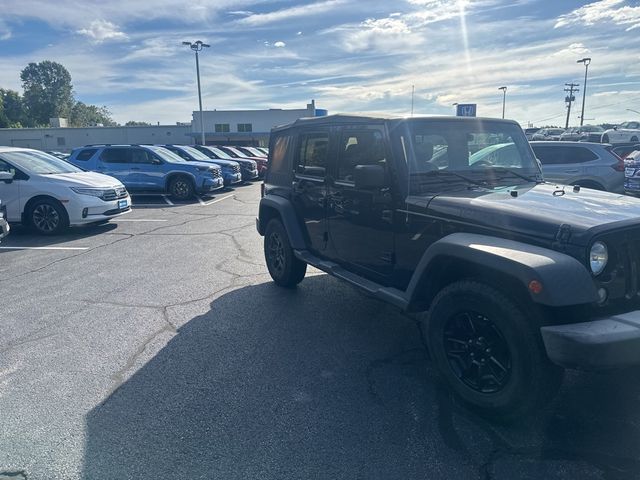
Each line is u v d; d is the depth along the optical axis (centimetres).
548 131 4834
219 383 395
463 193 403
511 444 313
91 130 6022
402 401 366
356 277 480
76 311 564
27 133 5966
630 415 345
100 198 1046
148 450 310
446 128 451
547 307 304
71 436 325
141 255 840
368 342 475
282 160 628
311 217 562
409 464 294
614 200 382
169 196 1716
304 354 448
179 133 6125
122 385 393
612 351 278
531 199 376
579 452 305
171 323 525
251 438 321
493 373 333
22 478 285
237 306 577
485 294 325
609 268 311
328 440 318
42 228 1023
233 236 1005
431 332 368
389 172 424
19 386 392
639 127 4356
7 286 664
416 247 404
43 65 11625
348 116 490
